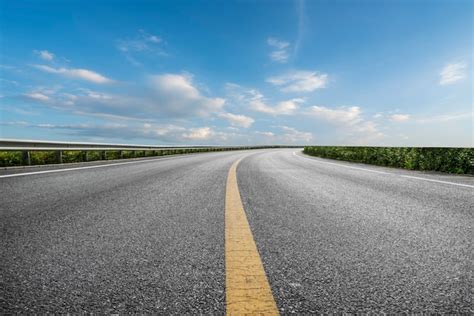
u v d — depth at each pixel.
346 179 6.87
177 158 17.45
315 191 4.97
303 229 2.63
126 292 1.46
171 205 3.65
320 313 1.28
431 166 9.91
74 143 12.09
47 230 2.53
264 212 3.34
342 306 1.34
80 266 1.77
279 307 1.33
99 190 4.77
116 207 3.50
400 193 4.80
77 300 1.38
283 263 1.84
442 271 1.73
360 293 1.46
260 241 2.28
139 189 4.93
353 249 2.11
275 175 7.68
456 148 9.30
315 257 1.95
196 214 3.18
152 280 1.59
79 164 10.89
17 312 1.28
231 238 2.34
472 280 1.61
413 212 3.36
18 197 4.08
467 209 3.54
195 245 2.17
